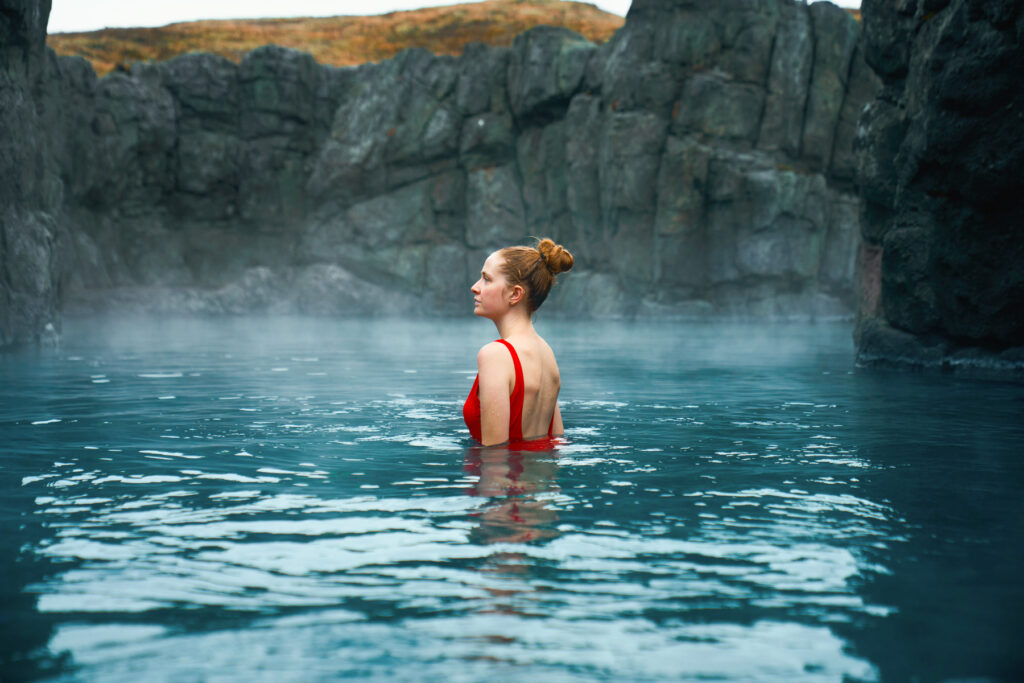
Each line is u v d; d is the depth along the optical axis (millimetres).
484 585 1552
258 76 25469
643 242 22516
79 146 22797
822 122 21984
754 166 21531
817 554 1743
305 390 5426
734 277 22047
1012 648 1264
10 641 1290
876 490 2396
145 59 39281
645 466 2750
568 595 1492
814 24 21938
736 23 21625
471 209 26047
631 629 1336
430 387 5660
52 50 21047
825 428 3771
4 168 9305
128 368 7246
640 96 21922
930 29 7031
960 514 2115
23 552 1765
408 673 1179
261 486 2418
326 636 1311
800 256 21922
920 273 7141
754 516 2074
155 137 24594
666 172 21812
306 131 26391
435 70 25922
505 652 1253
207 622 1370
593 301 23172
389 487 2398
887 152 8172
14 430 3576
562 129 24375
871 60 8273
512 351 3160
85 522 2018
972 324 6852
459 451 3020
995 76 6059
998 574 1620
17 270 9477
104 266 23797
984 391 5617
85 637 1305
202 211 25812
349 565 1668
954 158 6465
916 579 1593
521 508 2146
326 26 47594
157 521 2023
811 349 10797
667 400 4984
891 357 7605
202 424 3781
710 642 1290
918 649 1263
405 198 26391
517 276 3223
